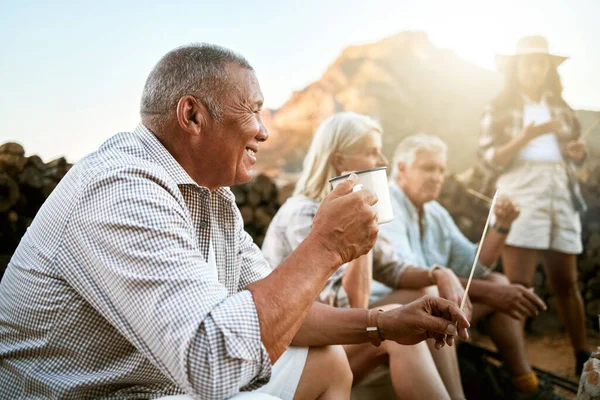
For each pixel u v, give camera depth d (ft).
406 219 9.71
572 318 12.51
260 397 3.71
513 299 8.17
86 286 3.80
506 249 13.43
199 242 4.53
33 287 4.02
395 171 10.29
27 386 4.08
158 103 4.52
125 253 3.67
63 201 4.04
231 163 4.65
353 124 7.89
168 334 3.50
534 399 8.50
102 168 4.03
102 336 3.99
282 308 3.73
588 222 14.99
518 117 13.99
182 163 4.59
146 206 3.82
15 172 9.38
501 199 9.70
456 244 10.37
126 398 4.06
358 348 6.52
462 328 5.15
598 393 4.44
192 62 4.47
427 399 6.02
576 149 13.74
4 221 9.07
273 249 7.72
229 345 3.46
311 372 5.20
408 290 8.06
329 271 4.04
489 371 8.80
